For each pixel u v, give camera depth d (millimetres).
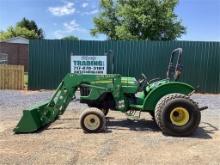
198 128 8078
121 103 7664
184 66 15297
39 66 15508
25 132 7293
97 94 7680
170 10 39344
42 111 7559
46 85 15562
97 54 15312
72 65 15406
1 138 6848
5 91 14914
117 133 7363
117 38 43781
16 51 32406
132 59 15289
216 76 15320
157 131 7652
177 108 7176
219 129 8008
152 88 7730
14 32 59969
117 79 7656
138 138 6957
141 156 5773
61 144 6395
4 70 15711
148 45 15234
